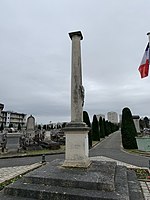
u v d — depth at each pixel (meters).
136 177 7.44
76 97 7.72
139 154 16.94
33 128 26.83
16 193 5.33
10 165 11.30
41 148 19.52
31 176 5.89
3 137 19.38
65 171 6.49
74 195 4.86
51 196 5.02
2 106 63.19
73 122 7.44
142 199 5.22
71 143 7.17
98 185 5.25
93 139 33.84
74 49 8.23
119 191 5.18
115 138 40.38
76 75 7.94
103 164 7.70
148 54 11.77
